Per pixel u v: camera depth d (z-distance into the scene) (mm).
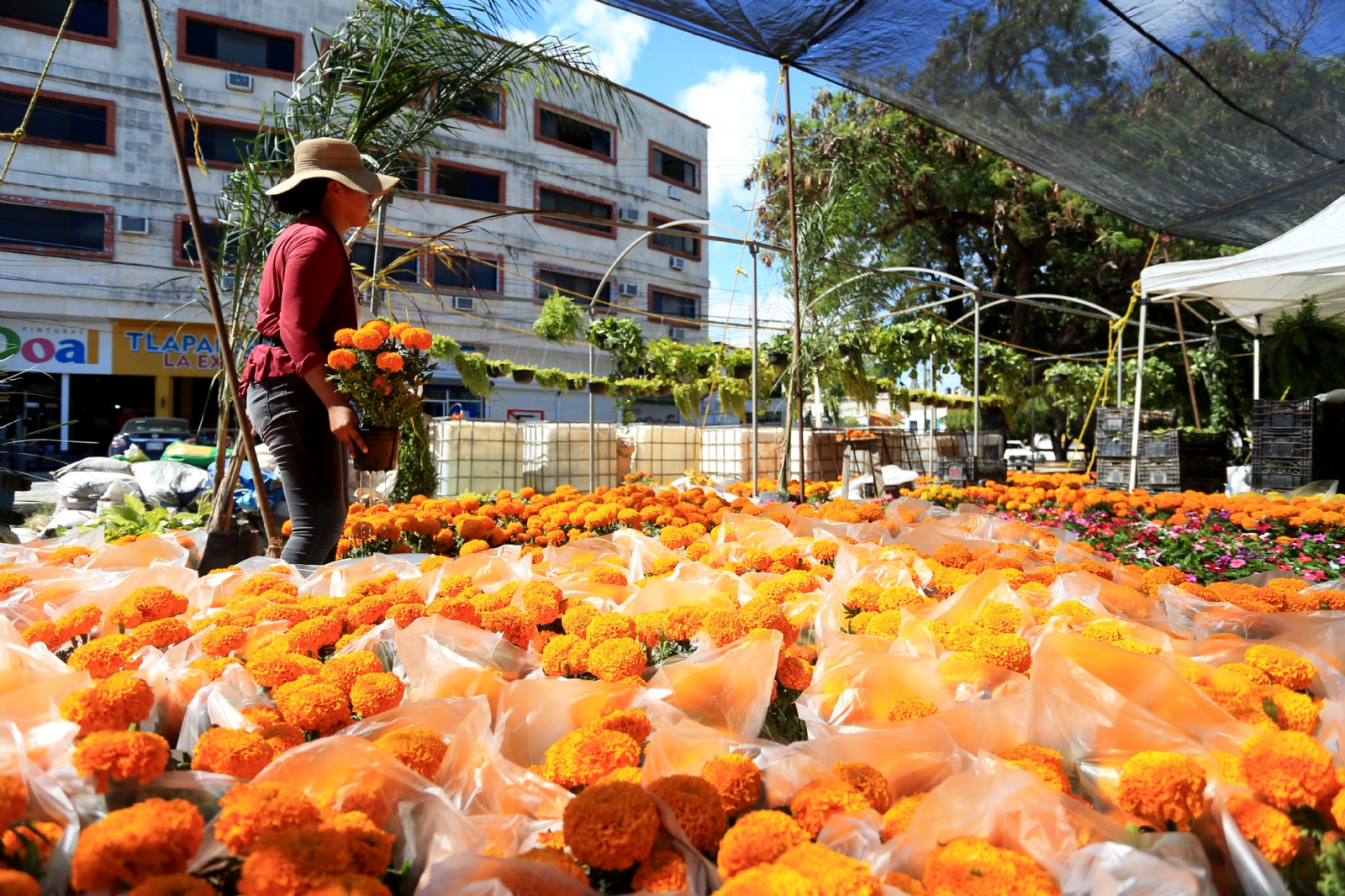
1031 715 1184
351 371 2537
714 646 1502
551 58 4137
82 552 2627
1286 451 7328
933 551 2861
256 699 1306
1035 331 21031
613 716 1150
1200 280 6605
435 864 783
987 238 20500
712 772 989
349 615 1732
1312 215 6277
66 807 870
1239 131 4867
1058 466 17656
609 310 25312
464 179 22797
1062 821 885
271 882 717
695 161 27969
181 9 18812
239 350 3559
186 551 2449
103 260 18484
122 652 1413
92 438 19344
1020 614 1674
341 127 3836
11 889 692
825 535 3029
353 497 5988
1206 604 1907
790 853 780
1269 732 977
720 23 3904
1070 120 4871
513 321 23125
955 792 893
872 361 10594
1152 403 14906
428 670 1349
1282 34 3906
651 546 2633
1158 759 955
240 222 3758
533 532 3566
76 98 17984
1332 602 1923
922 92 4656
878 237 18125
